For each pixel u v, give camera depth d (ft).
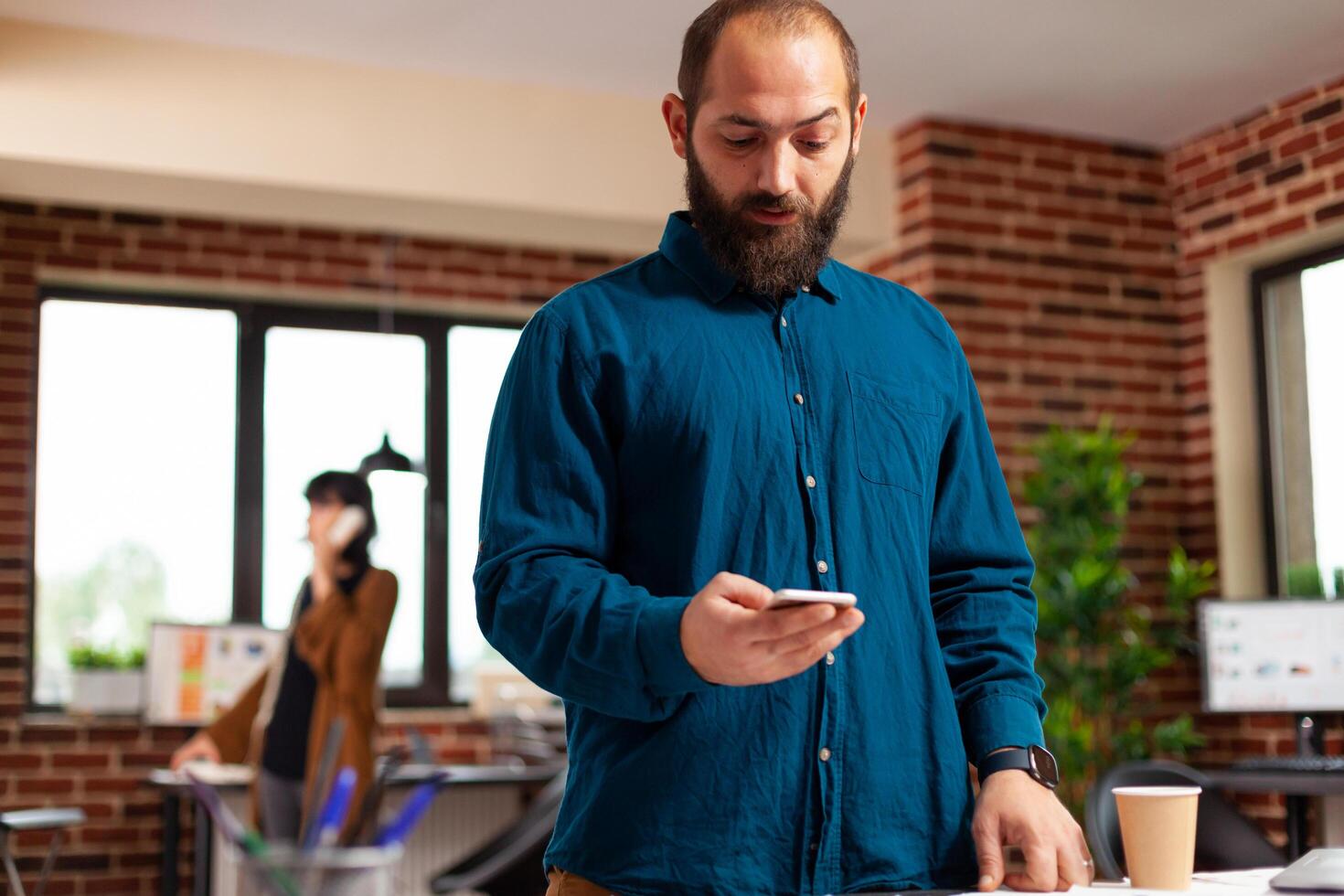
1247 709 15.16
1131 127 18.37
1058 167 18.48
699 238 4.34
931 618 4.25
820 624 3.15
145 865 18.06
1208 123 18.21
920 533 4.33
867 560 4.15
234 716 15.58
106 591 19.13
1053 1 14.71
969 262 17.83
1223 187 18.21
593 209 17.12
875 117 17.93
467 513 20.63
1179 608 17.04
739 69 4.05
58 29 15.37
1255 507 18.29
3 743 17.81
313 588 14.03
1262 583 18.13
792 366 4.26
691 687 3.46
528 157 16.94
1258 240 17.65
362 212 17.07
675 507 4.07
